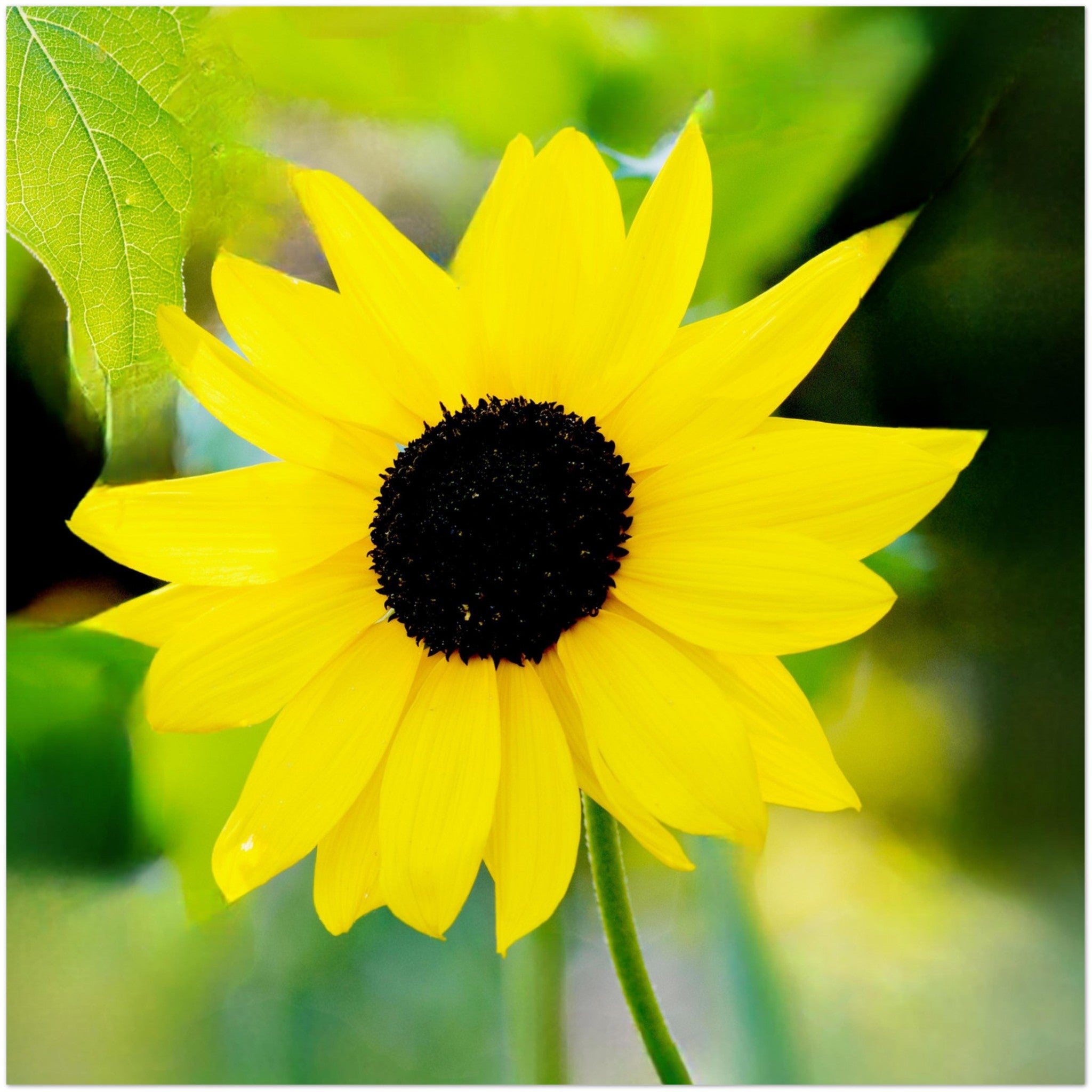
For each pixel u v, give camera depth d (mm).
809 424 292
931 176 309
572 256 298
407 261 299
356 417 300
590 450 295
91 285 292
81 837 326
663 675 286
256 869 290
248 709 294
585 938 332
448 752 290
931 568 329
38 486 318
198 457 320
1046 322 323
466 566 293
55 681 321
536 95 316
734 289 314
